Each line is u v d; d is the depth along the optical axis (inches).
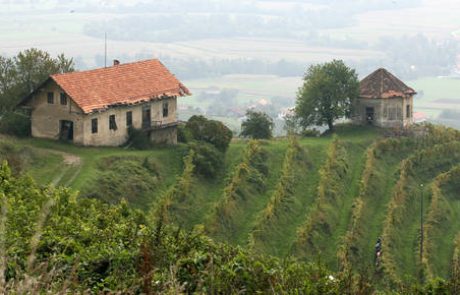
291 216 2775.6
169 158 3127.5
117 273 973.8
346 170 3255.4
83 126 3070.9
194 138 3287.4
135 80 3348.9
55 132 3127.5
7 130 3154.5
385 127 3887.8
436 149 3444.9
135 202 2699.3
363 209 2876.5
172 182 2933.1
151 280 854.5
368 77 3998.5
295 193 2984.7
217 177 3063.5
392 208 2834.6
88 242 1078.4
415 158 3366.1
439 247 2684.5
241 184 2910.9
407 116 3961.6
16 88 3309.5
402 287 1196.5
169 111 3400.6
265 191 2984.7
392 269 2343.8
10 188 1408.7
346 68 3895.2
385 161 3459.6
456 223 2933.1
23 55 3380.9
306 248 2519.7
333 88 3846.0
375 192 3097.9
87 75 3213.6
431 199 3034.0
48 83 3100.4
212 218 2546.8
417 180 3280.0
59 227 1114.7
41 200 1331.2
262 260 1055.0
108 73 3302.2
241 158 3235.7
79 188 2568.9
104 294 902.4
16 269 876.6
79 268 959.6
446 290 1114.7
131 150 3157.0
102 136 3139.8
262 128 3762.3
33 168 2758.4
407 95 3932.1
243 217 2719.0
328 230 2696.9
